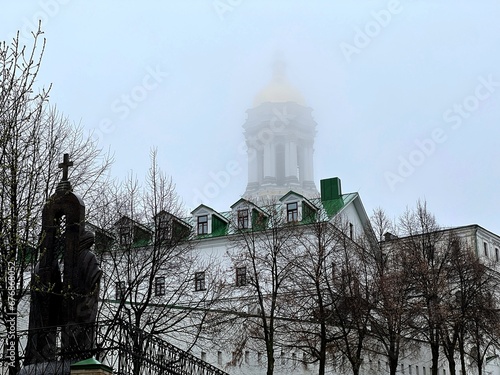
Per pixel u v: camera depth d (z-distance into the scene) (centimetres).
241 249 6278
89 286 2334
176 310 5025
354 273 5350
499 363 7744
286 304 5356
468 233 8469
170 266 4712
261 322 5447
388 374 6444
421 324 5838
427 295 5588
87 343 2191
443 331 5681
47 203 2416
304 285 5388
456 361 7575
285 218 6688
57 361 2100
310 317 5284
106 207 4566
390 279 5403
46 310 2347
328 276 5434
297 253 5981
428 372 7244
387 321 5281
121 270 4775
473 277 6044
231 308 5484
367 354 5891
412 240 6128
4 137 2484
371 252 6009
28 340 2273
